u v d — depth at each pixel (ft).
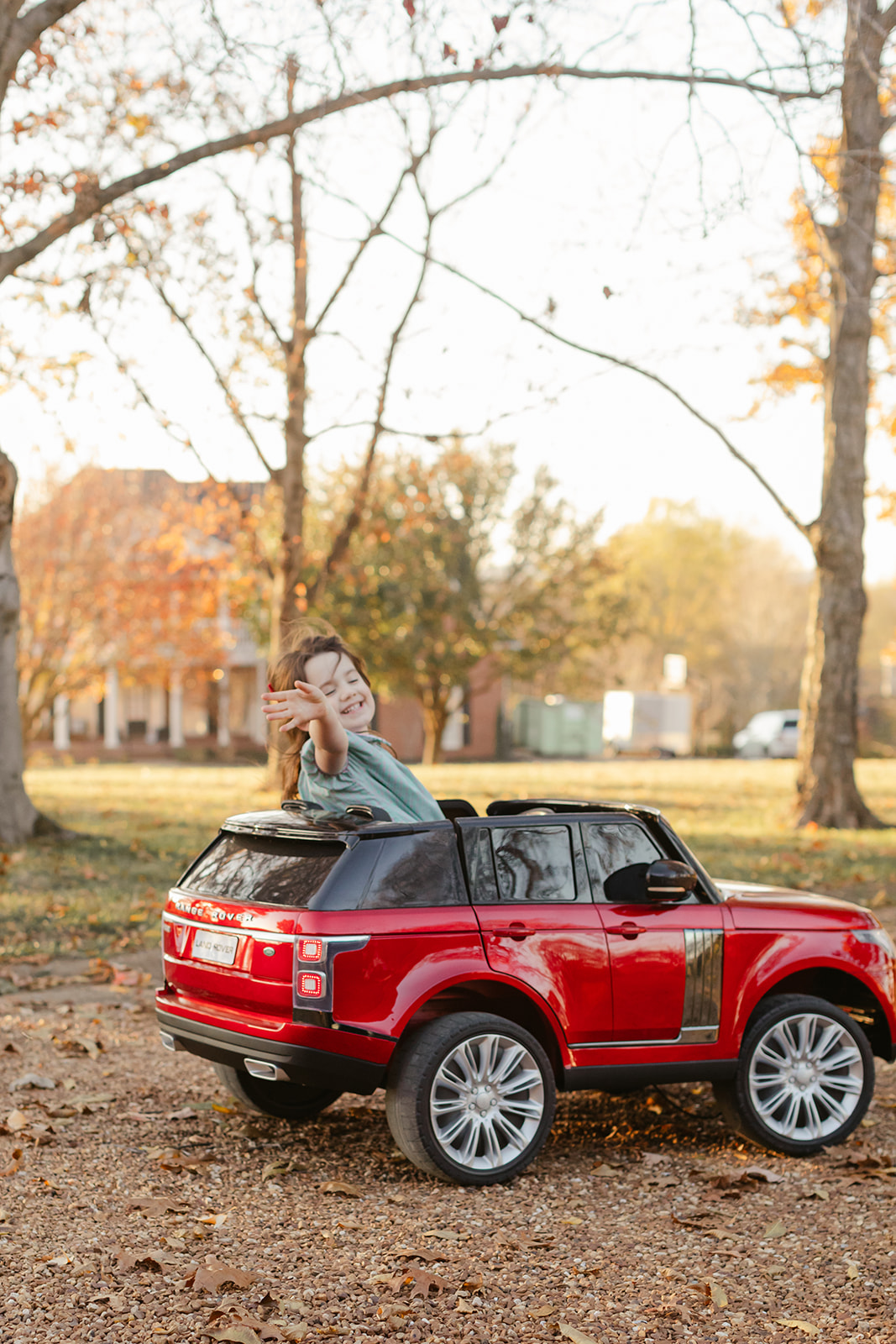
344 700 18.22
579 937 17.25
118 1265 12.88
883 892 41.75
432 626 116.06
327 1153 17.61
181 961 17.40
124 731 167.02
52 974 29.86
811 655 61.41
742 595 245.65
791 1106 18.53
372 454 62.90
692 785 87.10
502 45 33.99
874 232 53.83
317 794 17.47
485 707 160.86
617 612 123.85
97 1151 17.29
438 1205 15.38
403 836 16.55
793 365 64.34
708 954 18.07
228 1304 11.91
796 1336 11.90
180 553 90.58
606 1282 13.12
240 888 16.85
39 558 112.88
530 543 117.70
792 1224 15.19
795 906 19.31
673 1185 16.63
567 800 19.22
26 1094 20.15
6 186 39.75
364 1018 15.67
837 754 60.75
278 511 91.71
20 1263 13.00
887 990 19.38
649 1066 17.72
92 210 40.60
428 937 16.21
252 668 171.94
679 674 198.29
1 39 35.04
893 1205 15.98
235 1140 18.08
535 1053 16.74
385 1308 12.07
